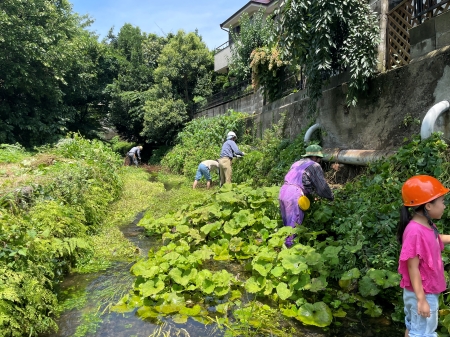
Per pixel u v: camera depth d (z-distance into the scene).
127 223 7.10
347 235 4.22
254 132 12.52
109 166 10.62
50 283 3.77
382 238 4.00
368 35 5.84
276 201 5.66
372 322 3.25
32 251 3.83
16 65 16.30
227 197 5.70
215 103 21.09
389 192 4.50
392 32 6.05
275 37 7.04
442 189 2.37
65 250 4.52
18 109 18.67
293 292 3.71
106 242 5.58
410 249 2.33
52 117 20.14
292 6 6.29
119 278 4.35
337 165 6.80
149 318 3.38
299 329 3.17
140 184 11.62
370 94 6.23
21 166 8.19
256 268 3.87
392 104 5.76
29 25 16.58
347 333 3.09
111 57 28.69
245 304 3.64
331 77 7.43
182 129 22.28
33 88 18.31
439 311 3.02
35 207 4.88
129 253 5.16
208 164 10.31
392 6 6.37
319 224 4.92
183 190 9.71
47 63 17.31
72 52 19.38
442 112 4.66
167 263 4.02
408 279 2.43
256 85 11.71
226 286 3.72
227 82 23.16
